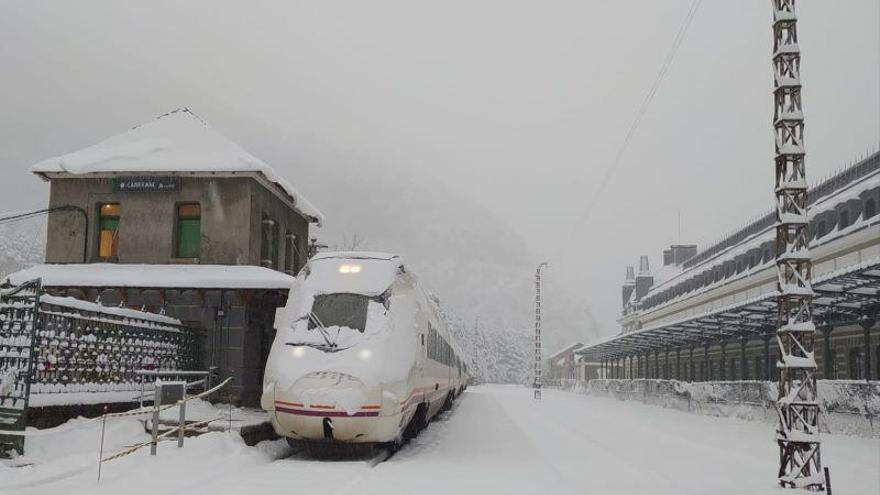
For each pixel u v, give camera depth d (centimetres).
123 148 1888
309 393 1071
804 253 962
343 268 1245
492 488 854
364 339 1137
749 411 2359
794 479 916
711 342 3603
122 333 1295
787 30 1006
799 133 991
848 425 1855
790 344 949
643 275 7231
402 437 1445
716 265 4503
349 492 792
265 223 1970
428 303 1555
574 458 1238
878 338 2328
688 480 986
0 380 947
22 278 1730
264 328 1886
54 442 1003
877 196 2522
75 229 1859
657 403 3488
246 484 831
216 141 1902
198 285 1698
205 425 1222
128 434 1135
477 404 3297
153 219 1845
